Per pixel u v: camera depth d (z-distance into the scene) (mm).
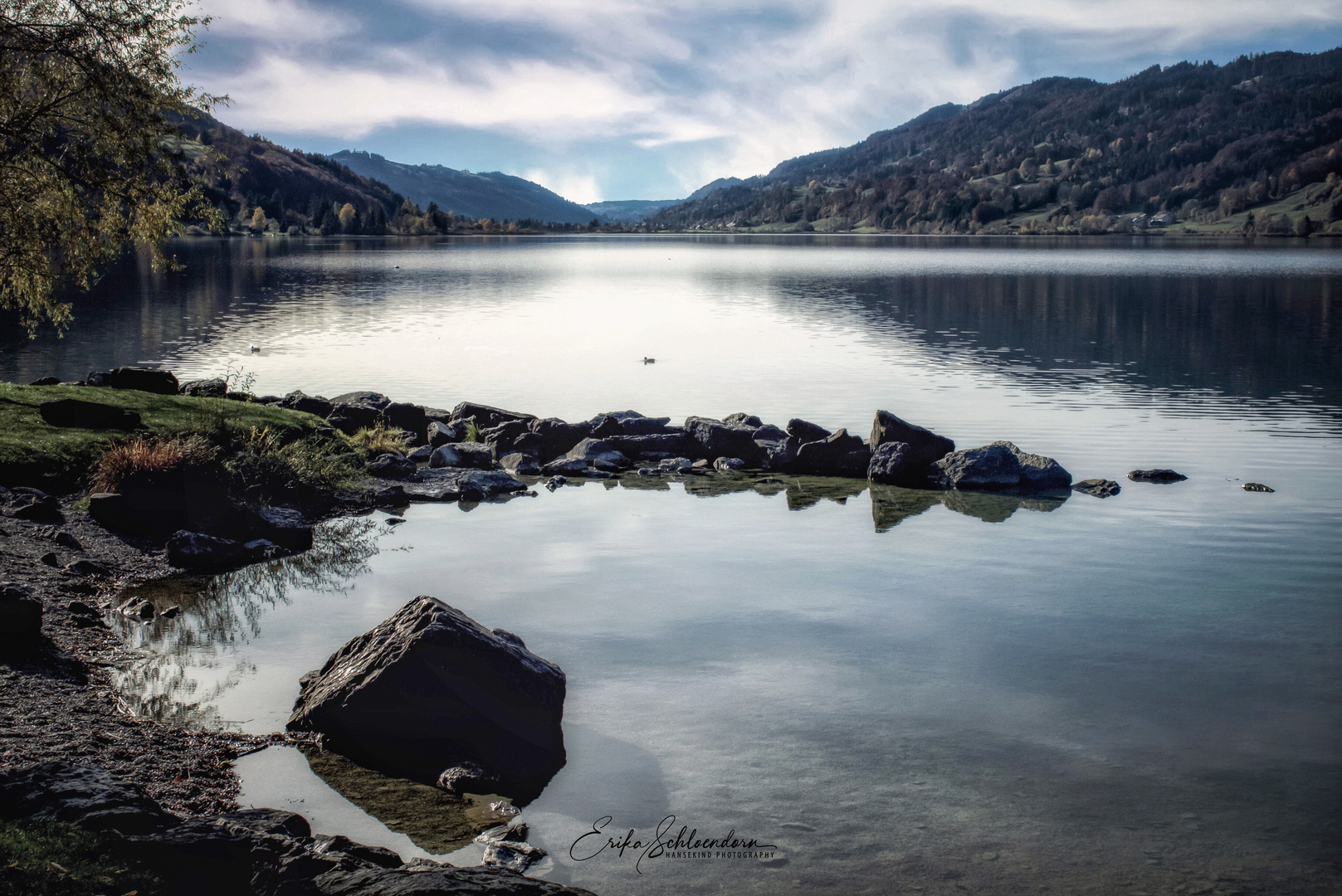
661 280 103875
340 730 9562
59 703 9688
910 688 10969
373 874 6320
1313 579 14844
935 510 19734
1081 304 69562
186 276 98688
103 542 15664
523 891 6223
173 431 20188
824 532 18000
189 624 12789
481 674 9812
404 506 20188
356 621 13016
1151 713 10328
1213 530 17688
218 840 6730
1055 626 12930
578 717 10250
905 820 8312
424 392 33719
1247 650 12070
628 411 27531
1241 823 8219
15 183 20359
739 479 23219
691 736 9828
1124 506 19625
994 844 7941
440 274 110500
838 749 9547
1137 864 7641
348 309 64312
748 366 40406
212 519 16750
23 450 17922
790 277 107500
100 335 48375
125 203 21406
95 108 19891
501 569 15555
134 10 19812
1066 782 8922
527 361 41594
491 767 9164
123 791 7293
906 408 30891
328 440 22516
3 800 6953
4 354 41000
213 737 9578
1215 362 40938
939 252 189250
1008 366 40188
